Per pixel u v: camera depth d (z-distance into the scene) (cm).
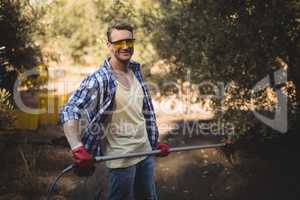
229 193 645
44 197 600
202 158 768
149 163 369
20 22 869
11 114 706
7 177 645
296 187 648
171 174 714
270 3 732
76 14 1288
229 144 452
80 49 1351
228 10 762
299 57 746
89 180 546
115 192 357
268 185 660
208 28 758
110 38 354
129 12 990
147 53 948
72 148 327
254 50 736
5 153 712
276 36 740
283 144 758
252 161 728
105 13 1169
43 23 954
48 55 1011
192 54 791
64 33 1315
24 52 884
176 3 865
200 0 791
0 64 816
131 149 354
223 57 745
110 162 356
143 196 373
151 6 963
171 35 890
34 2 920
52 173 677
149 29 959
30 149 740
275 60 739
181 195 641
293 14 727
